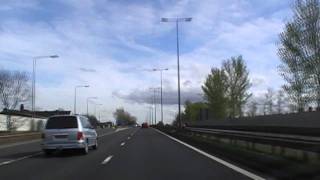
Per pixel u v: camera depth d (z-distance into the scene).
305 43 53.78
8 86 92.12
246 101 92.88
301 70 54.22
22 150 32.16
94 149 30.50
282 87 56.28
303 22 53.81
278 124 45.44
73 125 26.62
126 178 15.67
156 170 17.88
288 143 19.94
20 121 93.19
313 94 54.12
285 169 15.44
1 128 89.56
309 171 14.23
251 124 54.28
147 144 36.28
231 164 19.66
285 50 55.00
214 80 92.69
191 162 20.83
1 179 15.91
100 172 17.50
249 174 16.08
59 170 18.55
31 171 18.38
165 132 72.94
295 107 56.78
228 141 34.59
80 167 19.52
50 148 26.47
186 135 46.69
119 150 29.47
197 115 134.00
